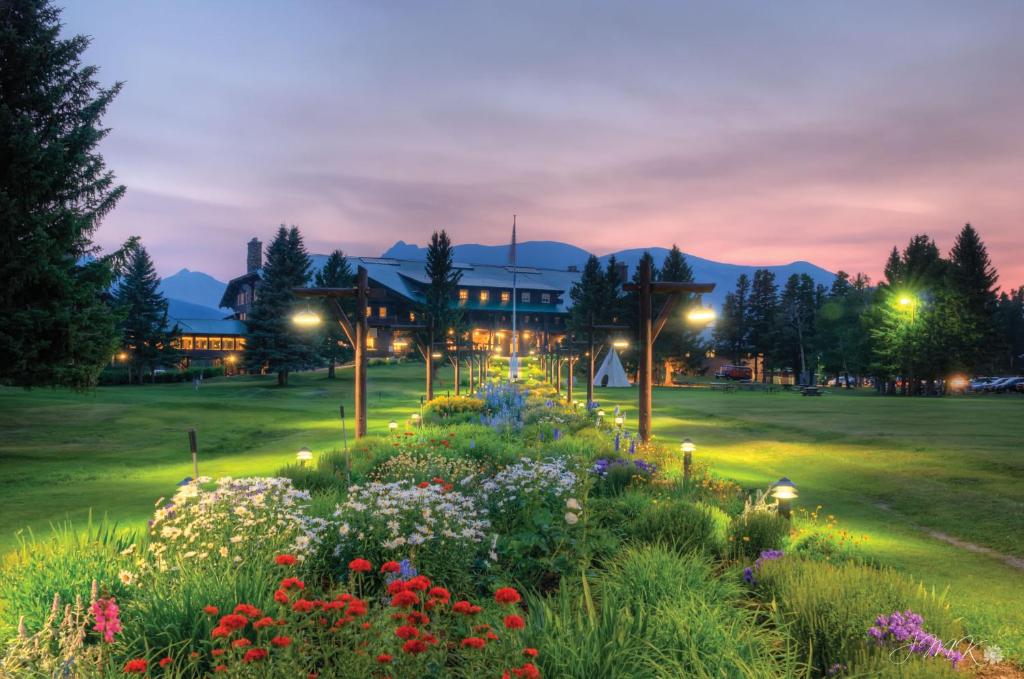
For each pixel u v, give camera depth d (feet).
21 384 76.18
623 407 138.00
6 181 74.23
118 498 44.78
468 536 20.51
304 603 12.24
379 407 141.59
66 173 78.64
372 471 45.39
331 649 12.54
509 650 13.09
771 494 40.98
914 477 53.42
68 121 84.02
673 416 118.01
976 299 271.90
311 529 20.81
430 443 57.67
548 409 94.94
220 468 62.08
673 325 277.85
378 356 330.95
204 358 311.68
